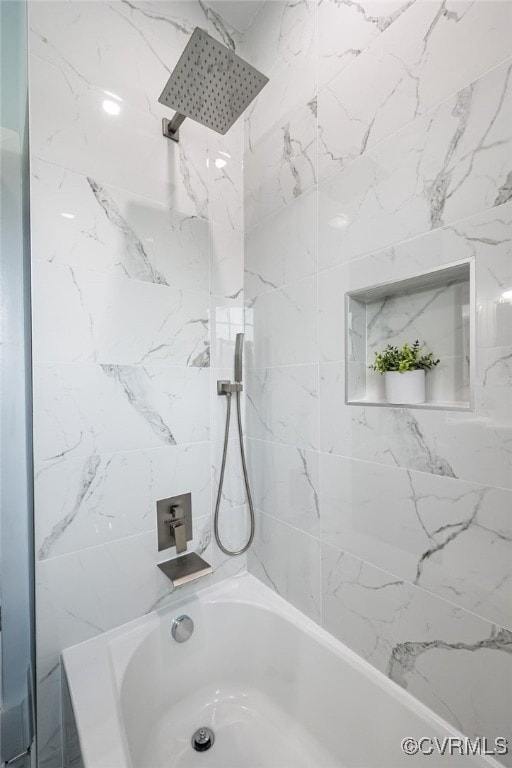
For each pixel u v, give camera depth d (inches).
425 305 37.8
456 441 32.5
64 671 40.1
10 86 26.9
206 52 36.1
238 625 53.1
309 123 47.4
